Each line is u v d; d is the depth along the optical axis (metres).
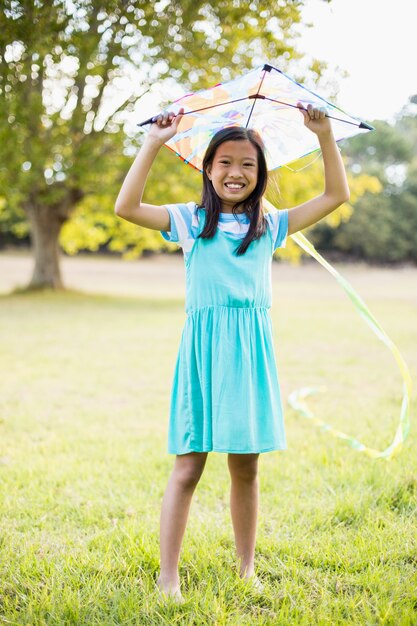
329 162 2.16
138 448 3.70
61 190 13.70
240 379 2.00
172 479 2.11
